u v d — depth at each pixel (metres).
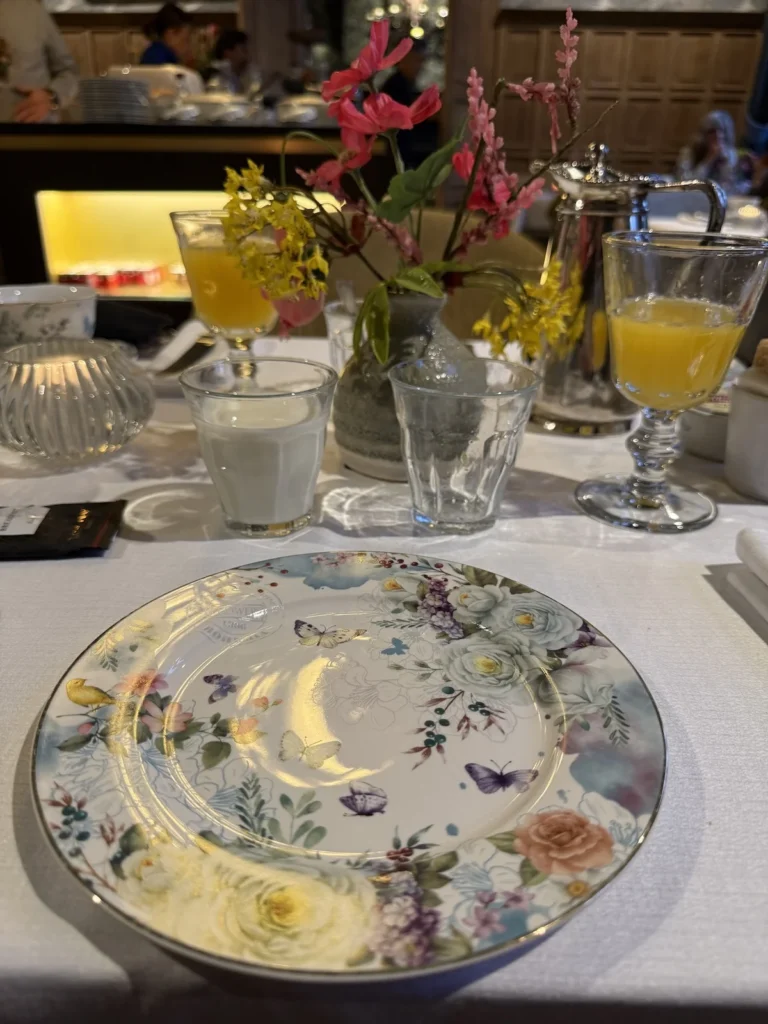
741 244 0.65
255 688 0.42
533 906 0.28
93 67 4.86
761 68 5.13
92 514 0.63
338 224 0.67
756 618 0.53
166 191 2.47
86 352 0.76
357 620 0.49
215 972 0.29
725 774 0.39
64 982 0.29
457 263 0.65
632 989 0.28
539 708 0.41
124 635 0.45
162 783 0.35
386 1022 0.29
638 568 0.59
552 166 0.78
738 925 0.31
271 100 2.94
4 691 0.43
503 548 0.62
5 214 2.50
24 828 0.34
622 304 0.67
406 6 3.75
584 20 5.18
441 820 0.34
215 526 0.65
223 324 0.92
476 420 0.59
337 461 0.79
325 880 0.30
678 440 0.81
